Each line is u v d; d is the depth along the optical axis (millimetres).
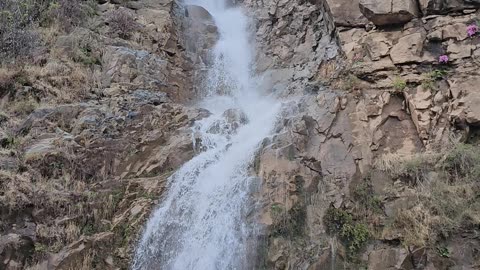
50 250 6590
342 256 7105
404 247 6859
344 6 10906
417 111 8523
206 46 12586
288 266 6828
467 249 6645
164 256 7078
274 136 8406
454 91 8414
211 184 7824
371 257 6965
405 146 8484
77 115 8484
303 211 7395
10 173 6941
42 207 6863
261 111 9930
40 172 7246
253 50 12789
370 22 10445
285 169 7648
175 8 12992
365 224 7430
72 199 7125
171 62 11367
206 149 8531
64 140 7723
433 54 9156
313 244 7121
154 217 7285
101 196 7375
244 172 7844
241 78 12094
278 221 7117
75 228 6883
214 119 9141
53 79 9141
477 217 6754
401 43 9523
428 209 7105
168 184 7691
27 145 7633
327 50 10961
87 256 6664
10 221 6629
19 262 6402
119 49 10398
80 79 9383
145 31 11477
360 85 9430
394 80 9180
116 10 11766
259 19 13406
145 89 9828
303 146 8305
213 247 7145
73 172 7484
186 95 10906
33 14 10727
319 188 7750
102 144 7965
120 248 6938
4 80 8797
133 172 7988
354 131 8664
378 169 8055
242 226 7141
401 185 7703
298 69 11203
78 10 11375
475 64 8664
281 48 12328
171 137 8602
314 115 8859
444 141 8070
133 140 8289
